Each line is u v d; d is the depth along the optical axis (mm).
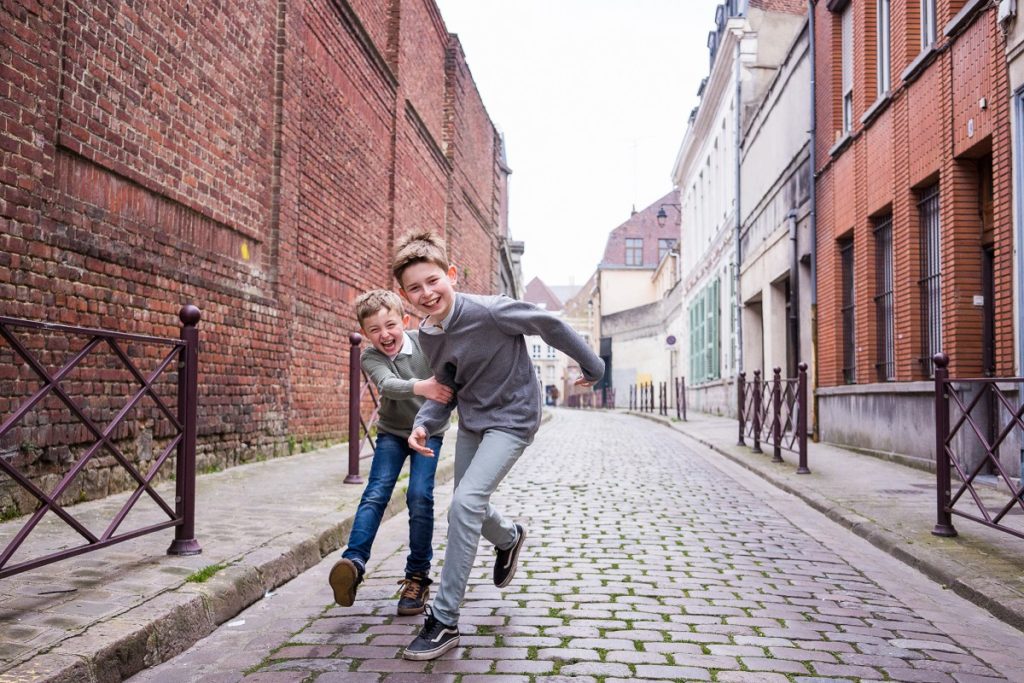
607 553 5008
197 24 7023
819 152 13375
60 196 5242
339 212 10961
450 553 3199
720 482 8656
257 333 8375
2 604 3297
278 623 3650
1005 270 7281
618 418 27047
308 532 4898
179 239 6820
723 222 23484
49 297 5117
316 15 9828
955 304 8375
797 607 3928
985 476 7785
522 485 8133
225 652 3268
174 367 6742
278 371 8930
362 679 2928
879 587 4387
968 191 8430
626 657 3150
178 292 6781
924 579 4578
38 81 4934
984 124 7715
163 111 6488
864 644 3391
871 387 10672
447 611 3180
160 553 4234
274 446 8883
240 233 8039
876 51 11312
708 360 26531
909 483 7977
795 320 14562
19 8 4750
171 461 6781
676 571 4582
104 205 5738
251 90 8188
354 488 6664
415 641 3158
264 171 8570
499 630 3479
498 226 26859
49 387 3373
